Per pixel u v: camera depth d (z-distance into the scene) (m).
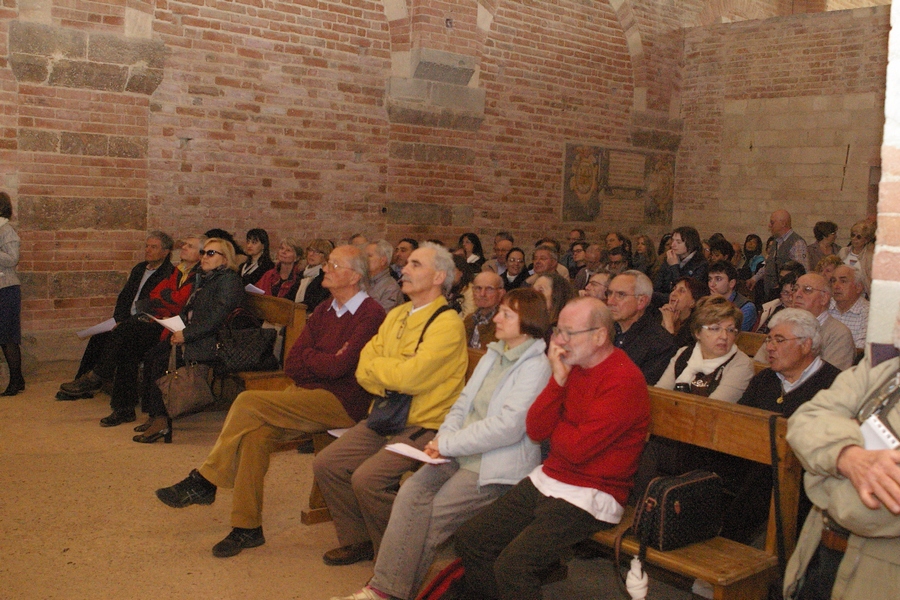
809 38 11.45
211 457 3.91
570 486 3.10
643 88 12.00
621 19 11.66
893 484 1.82
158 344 5.85
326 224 9.27
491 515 3.24
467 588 3.32
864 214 11.18
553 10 10.88
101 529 4.14
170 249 6.76
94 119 7.71
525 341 3.48
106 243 7.89
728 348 3.92
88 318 7.86
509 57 10.49
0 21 7.18
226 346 5.64
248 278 8.12
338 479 3.79
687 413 3.32
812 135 11.50
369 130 9.46
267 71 8.70
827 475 2.02
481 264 9.06
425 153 9.85
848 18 11.13
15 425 5.83
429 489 3.44
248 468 3.92
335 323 4.22
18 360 6.67
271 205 8.88
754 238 10.63
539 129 10.95
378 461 3.63
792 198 11.70
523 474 3.42
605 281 5.18
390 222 9.70
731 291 5.77
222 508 4.49
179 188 8.30
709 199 12.40
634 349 4.38
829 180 11.41
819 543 2.37
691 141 12.50
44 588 3.51
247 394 3.94
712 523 3.19
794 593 2.44
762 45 11.83
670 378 4.13
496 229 10.70
